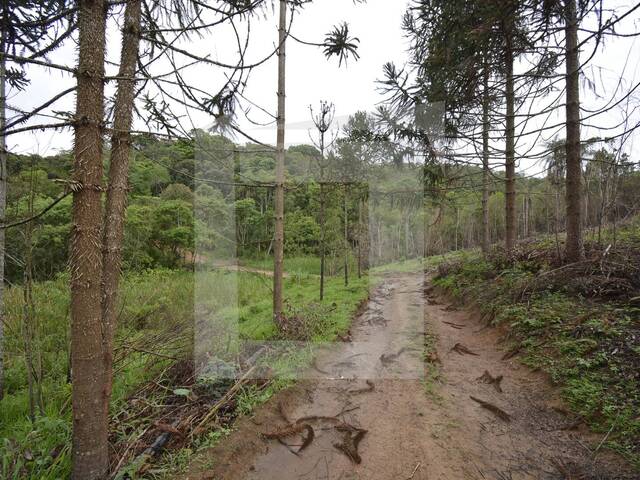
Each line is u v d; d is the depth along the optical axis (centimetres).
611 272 372
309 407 256
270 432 227
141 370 317
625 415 209
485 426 231
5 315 353
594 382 246
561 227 750
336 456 208
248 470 199
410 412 248
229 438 216
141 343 329
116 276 179
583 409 228
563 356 288
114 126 180
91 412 166
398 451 210
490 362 334
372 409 252
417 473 192
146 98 225
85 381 164
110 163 180
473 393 273
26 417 249
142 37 178
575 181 429
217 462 196
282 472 197
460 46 504
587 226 601
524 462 195
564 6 388
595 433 208
